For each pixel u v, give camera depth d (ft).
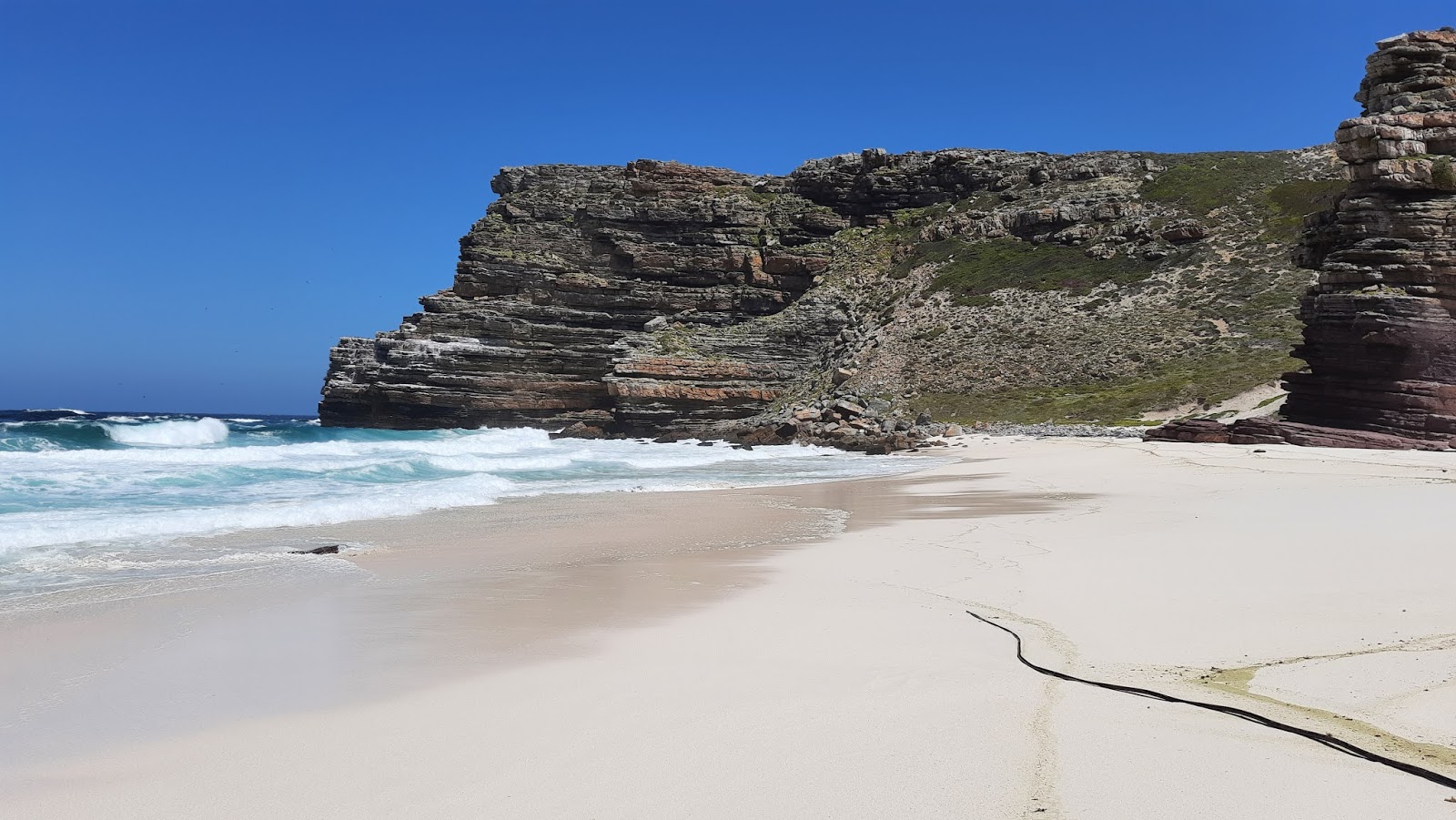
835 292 261.85
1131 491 71.97
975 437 166.09
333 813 15.92
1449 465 76.84
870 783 16.26
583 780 16.97
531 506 72.95
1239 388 163.84
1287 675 20.92
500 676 24.53
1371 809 14.48
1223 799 14.98
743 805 15.62
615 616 32.22
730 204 278.26
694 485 91.61
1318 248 119.96
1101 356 200.54
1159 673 21.80
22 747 19.61
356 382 247.91
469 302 248.73
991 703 20.22
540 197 277.03
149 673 25.43
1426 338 104.01
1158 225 240.73
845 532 55.26
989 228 266.36
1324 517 46.19
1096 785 15.71
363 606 34.55
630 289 258.57
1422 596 27.63
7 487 77.30
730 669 24.49
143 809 16.28
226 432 185.88
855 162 295.28
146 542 52.65
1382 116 112.88
